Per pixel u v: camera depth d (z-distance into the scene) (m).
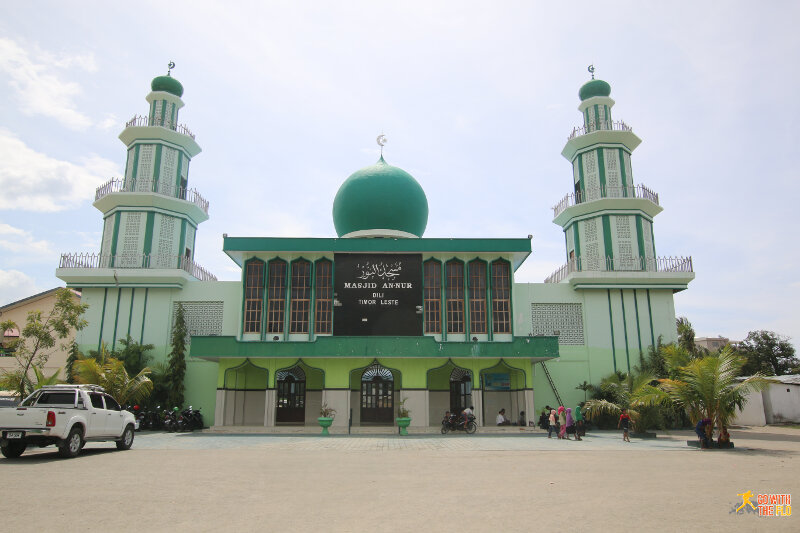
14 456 14.58
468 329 29.00
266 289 29.16
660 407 23.94
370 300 28.53
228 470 12.54
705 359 19.11
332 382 26.66
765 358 47.44
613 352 30.41
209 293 30.48
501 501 8.78
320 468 12.99
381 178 32.97
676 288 31.00
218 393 26.58
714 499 8.95
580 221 32.81
